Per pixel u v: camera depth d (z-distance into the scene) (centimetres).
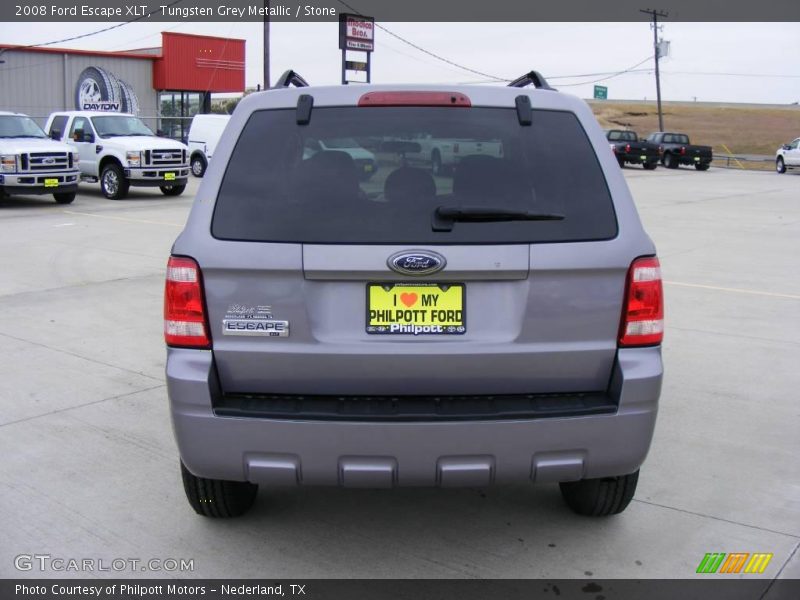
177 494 425
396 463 311
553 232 313
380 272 307
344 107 330
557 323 316
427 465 311
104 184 2042
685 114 9906
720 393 591
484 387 320
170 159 2055
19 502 414
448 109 330
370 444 308
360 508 412
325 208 314
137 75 4188
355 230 310
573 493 397
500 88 338
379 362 313
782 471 459
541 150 326
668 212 1942
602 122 9038
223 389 322
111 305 850
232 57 4512
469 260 307
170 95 4394
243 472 318
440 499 423
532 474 317
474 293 315
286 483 321
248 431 311
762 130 8588
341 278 310
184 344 318
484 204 316
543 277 312
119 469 454
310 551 371
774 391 597
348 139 325
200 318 315
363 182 319
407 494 429
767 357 685
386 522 398
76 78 3916
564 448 315
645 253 321
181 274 316
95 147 2045
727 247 1334
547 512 409
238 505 388
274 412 309
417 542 379
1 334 732
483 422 307
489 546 376
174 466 459
